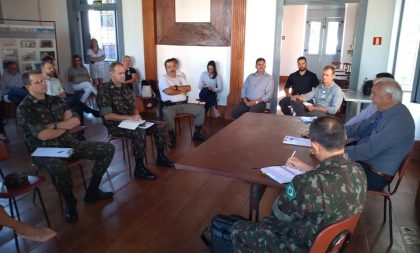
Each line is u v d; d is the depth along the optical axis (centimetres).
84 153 285
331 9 945
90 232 248
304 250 139
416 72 346
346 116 516
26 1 621
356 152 235
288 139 245
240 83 583
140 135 340
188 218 268
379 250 230
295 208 135
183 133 510
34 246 230
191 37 606
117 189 319
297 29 977
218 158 205
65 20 686
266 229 155
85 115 622
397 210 282
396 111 228
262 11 546
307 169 182
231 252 184
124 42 652
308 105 423
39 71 270
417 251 229
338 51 968
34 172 356
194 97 632
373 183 236
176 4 602
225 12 574
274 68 559
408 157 226
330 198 130
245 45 568
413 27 416
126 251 226
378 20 481
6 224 192
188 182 335
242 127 283
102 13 669
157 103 577
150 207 286
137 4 623
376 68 497
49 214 272
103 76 673
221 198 302
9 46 567
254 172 183
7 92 540
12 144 454
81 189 320
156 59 640
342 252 149
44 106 276
